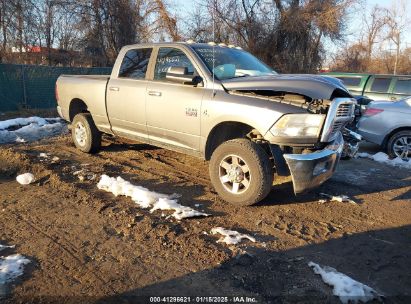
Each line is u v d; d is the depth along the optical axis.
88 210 4.82
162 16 25.89
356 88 12.00
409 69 39.84
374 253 4.00
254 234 4.29
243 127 5.34
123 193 5.30
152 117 5.94
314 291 3.30
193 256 3.81
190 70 5.53
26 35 21.41
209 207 4.99
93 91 7.05
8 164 6.74
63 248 3.92
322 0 22.64
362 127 8.58
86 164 6.79
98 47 26.50
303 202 5.27
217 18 22.42
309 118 4.53
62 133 9.89
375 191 5.90
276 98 4.77
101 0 25.55
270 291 3.29
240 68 5.70
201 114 5.23
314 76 4.95
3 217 4.61
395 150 8.30
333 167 4.93
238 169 4.93
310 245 4.11
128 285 3.34
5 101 15.18
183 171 6.53
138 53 6.44
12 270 3.49
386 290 3.38
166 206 4.82
